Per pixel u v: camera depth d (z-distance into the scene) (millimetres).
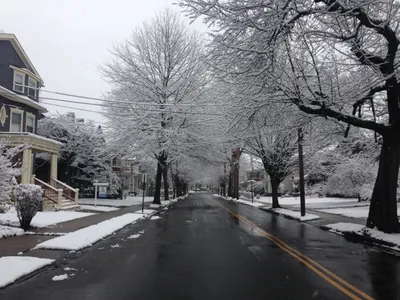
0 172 13070
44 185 23547
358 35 12758
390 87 13164
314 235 14539
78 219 18891
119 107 30750
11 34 25156
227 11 11055
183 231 15586
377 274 7996
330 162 33688
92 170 41562
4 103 24453
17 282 7258
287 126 15375
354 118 13547
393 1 11984
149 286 6988
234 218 22391
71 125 39719
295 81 12680
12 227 14242
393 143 13383
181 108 31078
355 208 28250
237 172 54562
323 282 7316
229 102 15141
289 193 70875
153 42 33000
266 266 8750
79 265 8812
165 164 36219
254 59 11664
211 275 7852
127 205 33844
